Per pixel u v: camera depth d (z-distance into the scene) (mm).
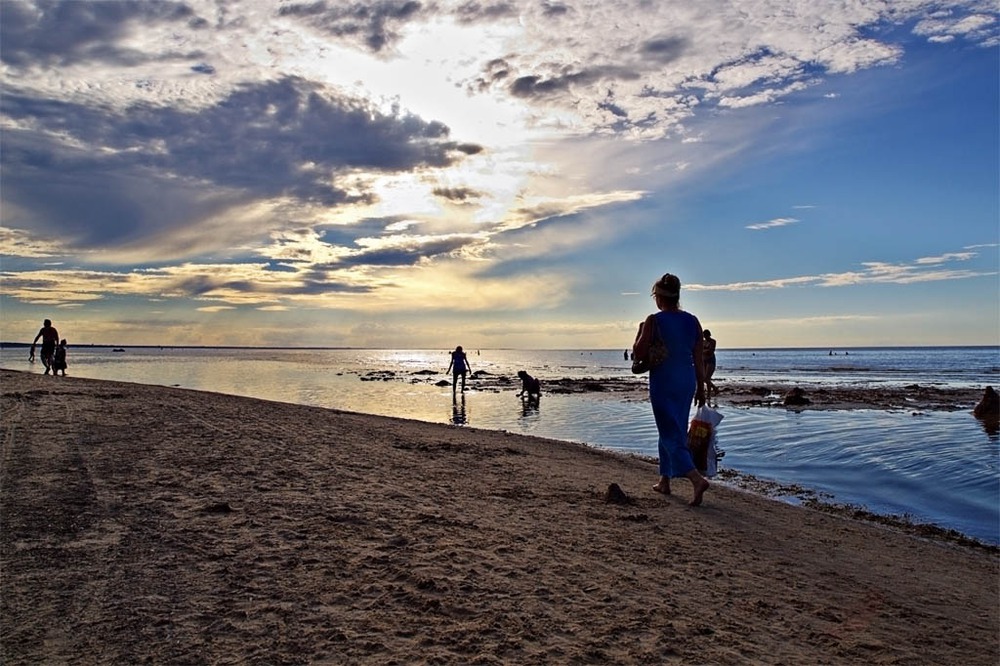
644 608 4363
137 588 4188
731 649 3844
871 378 53562
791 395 27688
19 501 5949
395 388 40812
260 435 10672
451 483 8156
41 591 4086
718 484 10797
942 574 6059
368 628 3789
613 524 6617
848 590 5238
